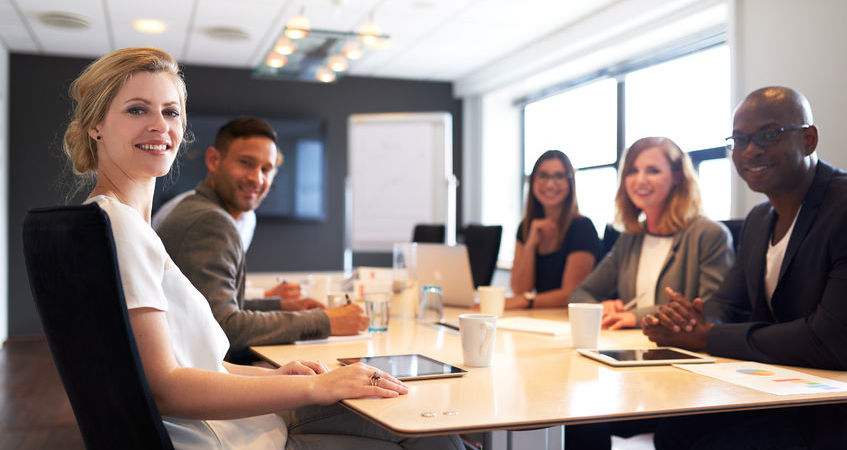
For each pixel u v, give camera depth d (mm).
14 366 5438
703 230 2402
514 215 7898
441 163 7156
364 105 7793
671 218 2477
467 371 1483
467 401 1204
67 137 1332
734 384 1353
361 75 7770
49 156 6777
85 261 1055
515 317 2439
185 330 1266
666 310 1780
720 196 5066
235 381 1160
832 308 1516
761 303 1921
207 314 1318
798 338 1528
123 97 1260
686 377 1422
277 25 5742
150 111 1270
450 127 7246
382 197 7238
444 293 2873
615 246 2715
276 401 1162
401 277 2752
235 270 1956
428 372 1426
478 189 7852
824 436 1499
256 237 7516
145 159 1270
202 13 5398
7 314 6680
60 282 1070
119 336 1066
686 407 1168
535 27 5895
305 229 7656
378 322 2148
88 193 1409
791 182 1801
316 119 7586
